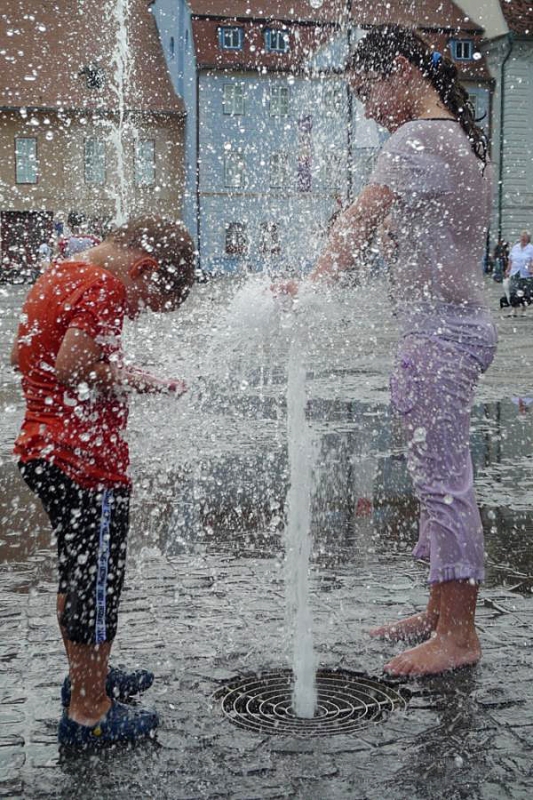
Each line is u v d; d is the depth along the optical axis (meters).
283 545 4.74
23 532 4.95
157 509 5.43
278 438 7.52
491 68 44.72
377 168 3.14
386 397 9.73
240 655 3.34
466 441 3.26
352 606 3.85
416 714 2.88
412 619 3.51
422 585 4.13
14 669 3.21
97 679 2.68
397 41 3.23
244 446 7.20
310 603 3.88
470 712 2.88
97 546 2.64
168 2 49.53
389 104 3.28
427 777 2.49
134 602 3.89
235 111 46.62
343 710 2.92
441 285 3.17
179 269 2.76
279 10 47.09
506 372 12.07
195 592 4.02
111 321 2.57
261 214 43.97
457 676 3.16
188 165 47.16
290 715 2.88
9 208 45.75
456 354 3.19
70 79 46.94
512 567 4.39
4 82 46.41
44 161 46.31
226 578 4.22
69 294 2.58
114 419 2.67
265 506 5.49
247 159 45.56
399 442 7.42
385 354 12.92
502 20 43.44
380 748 2.65
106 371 2.56
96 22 47.75
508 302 23.91
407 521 5.21
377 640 3.48
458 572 3.19
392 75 3.23
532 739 2.71
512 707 2.92
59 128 46.44
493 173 3.36
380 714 2.89
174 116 48.03
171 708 2.92
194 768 2.54
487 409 9.26
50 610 3.80
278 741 2.70
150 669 3.21
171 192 47.50
